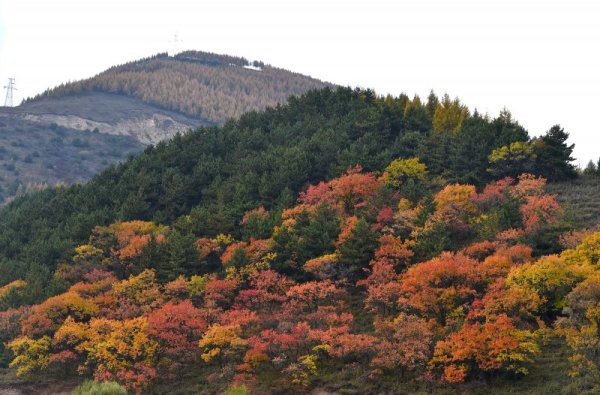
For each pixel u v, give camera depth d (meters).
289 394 68.00
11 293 96.44
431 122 145.50
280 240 91.44
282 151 134.50
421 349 64.94
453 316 69.38
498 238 81.75
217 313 81.38
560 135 111.06
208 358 72.69
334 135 136.38
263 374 72.06
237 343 72.62
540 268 67.75
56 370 82.00
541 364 62.47
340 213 100.19
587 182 107.81
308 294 80.19
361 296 84.19
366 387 65.56
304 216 97.56
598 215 90.88
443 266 72.12
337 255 86.12
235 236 104.19
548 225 85.25
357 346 68.50
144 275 91.56
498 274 71.69
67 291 93.81
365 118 144.38
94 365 79.12
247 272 87.25
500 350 60.44
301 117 164.00
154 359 76.25
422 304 70.56
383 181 109.94
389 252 82.50
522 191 95.62
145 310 84.44
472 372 63.53
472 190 96.62
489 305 66.38
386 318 74.44
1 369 85.50
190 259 95.31
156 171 139.88
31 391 77.81
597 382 54.94
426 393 61.69
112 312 85.25
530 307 65.94
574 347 57.62
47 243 113.69
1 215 164.62
